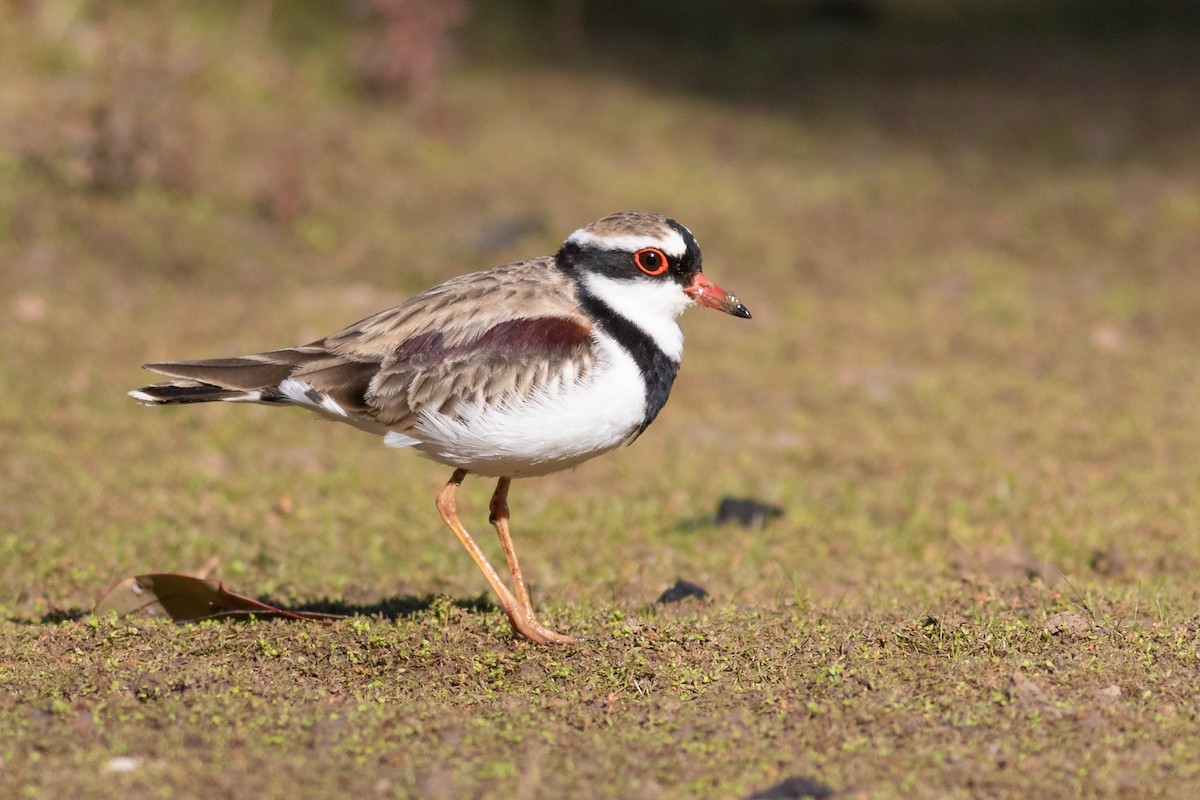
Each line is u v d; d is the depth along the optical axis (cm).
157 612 959
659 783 697
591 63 3250
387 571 1155
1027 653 845
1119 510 1310
